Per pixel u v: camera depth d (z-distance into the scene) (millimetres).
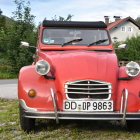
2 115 6922
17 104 8617
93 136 5184
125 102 4918
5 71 26625
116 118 4883
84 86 4961
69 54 5730
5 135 5211
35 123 5980
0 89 12305
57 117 4852
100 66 5207
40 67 5051
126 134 5316
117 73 5242
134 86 5090
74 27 6852
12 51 25938
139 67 5156
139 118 4938
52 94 4910
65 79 5000
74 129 5598
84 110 4945
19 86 5082
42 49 6516
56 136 5176
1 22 46281
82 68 5121
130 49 39281
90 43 6680
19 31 26062
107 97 5000
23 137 5055
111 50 6605
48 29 6812
